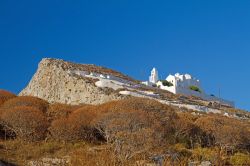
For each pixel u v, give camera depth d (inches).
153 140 1170.0
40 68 2738.7
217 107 2854.3
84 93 2401.6
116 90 2472.9
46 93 2566.4
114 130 1360.7
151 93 2613.2
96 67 3334.2
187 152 1248.8
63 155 1215.6
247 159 1341.0
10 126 1470.2
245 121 2327.8
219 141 1557.6
